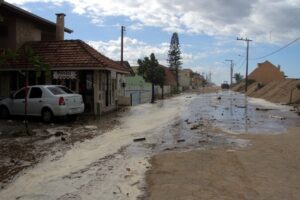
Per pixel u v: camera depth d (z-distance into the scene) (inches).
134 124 727.7
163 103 1498.5
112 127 676.7
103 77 942.4
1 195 292.5
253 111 1099.3
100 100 907.4
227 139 544.7
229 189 296.8
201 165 375.2
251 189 296.7
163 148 472.7
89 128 654.5
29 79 899.4
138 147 480.4
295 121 815.7
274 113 1039.6
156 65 2511.1
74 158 413.7
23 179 332.8
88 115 877.8
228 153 435.8
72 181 325.4
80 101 756.6
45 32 1127.0
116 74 1087.6
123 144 502.0
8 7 869.8
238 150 455.8
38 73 673.0
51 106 710.5
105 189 302.2
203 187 302.4
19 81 910.4
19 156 421.1
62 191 299.3
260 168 362.6
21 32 979.3
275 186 304.3
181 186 305.6
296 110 1149.1
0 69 864.3
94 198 281.6
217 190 294.5
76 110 741.3
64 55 892.0
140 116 895.1
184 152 444.8
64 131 612.7
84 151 452.1
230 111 1087.0
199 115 936.9
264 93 2193.7
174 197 279.3
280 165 374.9
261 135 587.5
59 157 418.0
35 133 584.4
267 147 476.7
